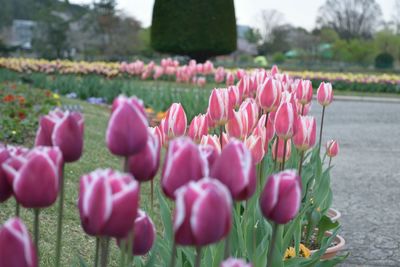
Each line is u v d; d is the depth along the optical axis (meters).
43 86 16.39
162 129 2.38
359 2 69.25
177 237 1.24
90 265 3.85
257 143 2.54
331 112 17.67
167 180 1.37
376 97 23.66
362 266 4.72
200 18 27.12
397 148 11.14
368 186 7.72
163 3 27.30
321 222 4.09
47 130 1.56
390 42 64.81
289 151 3.24
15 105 9.53
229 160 1.40
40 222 4.60
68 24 38.06
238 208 2.80
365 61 62.53
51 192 1.35
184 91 11.13
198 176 1.37
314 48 69.31
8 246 1.16
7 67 20.14
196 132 2.54
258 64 35.66
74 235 4.45
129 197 1.26
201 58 28.27
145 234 1.62
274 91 3.02
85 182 1.30
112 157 7.37
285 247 2.99
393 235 5.59
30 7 47.56
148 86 14.98
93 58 33.38
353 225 5.92
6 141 7.64
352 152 10.47
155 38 27.80
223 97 2.62
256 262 2.47
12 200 5.03
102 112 12.23
